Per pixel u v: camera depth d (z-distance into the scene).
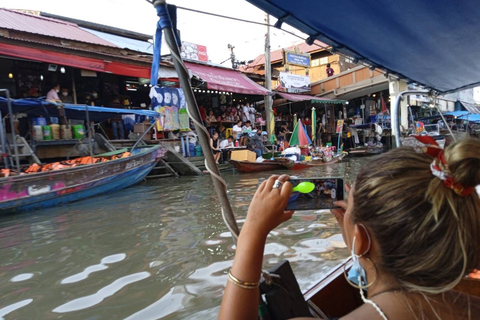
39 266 4.41
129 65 12.38
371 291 0.84
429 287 0.74
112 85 14.77
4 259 4.70
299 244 4.78
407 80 6.09
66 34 12.25
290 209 1.18
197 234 5.43
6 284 3.93
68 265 4.41
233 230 1.33
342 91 21.53
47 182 7.87
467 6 3.36
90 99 13.45
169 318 3.12
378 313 0.78
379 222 0.74
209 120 16.53
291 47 27.77
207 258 4.43
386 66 5.15
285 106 22.61
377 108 25.44
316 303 1.90
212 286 3.68
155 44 1.46
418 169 0.75
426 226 0.69
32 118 10.38
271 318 1.28
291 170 14.12
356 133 22.70
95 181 8.97
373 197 0.76
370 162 0.84
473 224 0.71
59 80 13.04
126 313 3.23
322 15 3.18
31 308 3.39
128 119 13.93
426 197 0.70
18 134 10.38
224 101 18.14
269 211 1.01
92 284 3.84
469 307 0.80
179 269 4.13
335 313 1.96
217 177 1.32
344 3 3.00
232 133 16.94
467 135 0.75
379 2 3.06
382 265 0.78
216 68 17.09
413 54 4.74
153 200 8.34
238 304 0.98
